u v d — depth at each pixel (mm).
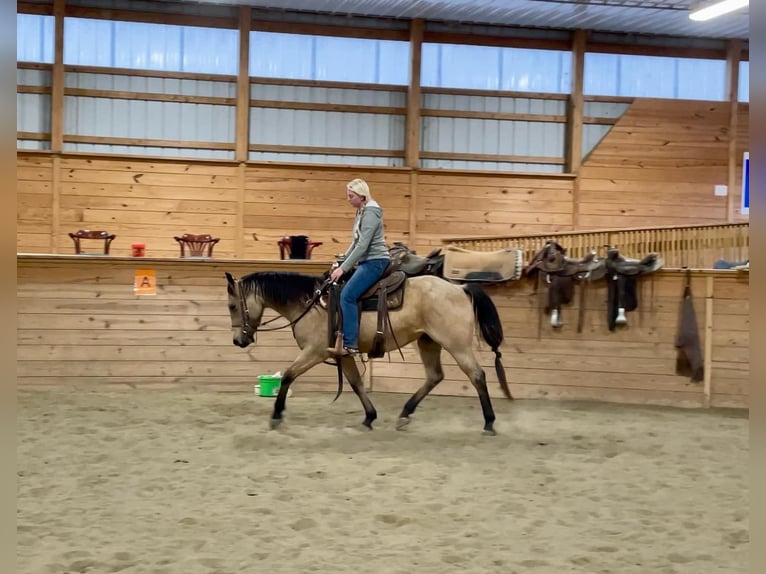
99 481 4953
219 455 5652
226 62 12039
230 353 8289
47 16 11539
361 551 3805
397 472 5254
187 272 8234
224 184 11875
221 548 3816
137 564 3598
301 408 7520
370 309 6289
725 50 13156
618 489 4973
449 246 8250
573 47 12703
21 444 5883
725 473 5418
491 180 12492
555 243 8148
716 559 3797
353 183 6199
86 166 11500
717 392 7969
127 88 11750
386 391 8398
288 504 4527
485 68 12672
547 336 8203
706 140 13016
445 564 3658
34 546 3803
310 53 12250
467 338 6293
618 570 3643
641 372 8078
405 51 12484
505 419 7172
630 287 8000
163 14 11766
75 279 8062
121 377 8125
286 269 8305
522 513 4445
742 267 7867
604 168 12797
